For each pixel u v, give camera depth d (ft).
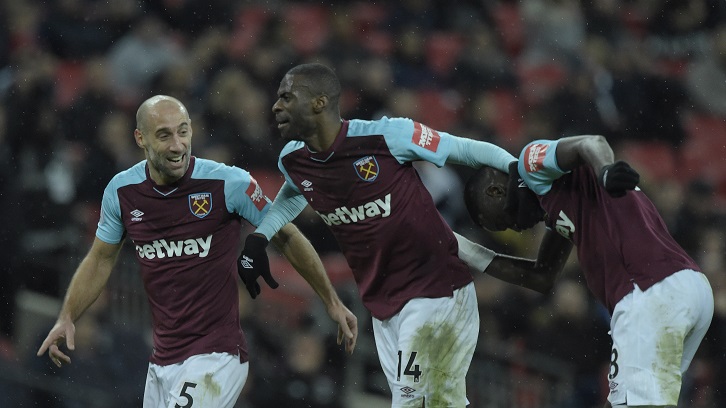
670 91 190.60
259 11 184.34
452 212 142.82
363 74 168.96
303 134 69.97
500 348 136.56
